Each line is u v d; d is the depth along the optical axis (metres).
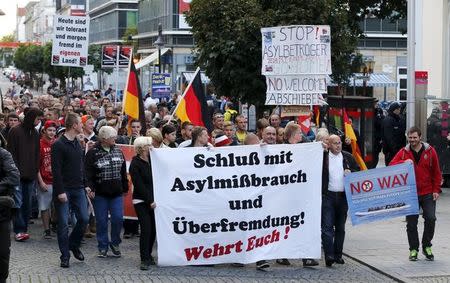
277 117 15.20
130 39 74.31
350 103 18.22
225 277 10.64
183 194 11.02
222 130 15.30
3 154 8.84
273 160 11.26
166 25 62.75
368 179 11.46
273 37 15.59
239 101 22.67
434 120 20.88
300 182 11.37
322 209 11.48
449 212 16.88
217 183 11.09
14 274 10.59
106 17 90.94
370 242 13.44
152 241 11.33
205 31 21.53
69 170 11.28
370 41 58.66
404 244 13.26
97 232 11.80
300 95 15.48
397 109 19.45
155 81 33.22
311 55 15.32
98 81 70.88
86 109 20.33
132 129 14.17
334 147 11.47
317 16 21.67
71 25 23.33
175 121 16.42
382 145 20.09
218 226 11.12
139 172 11.04
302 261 11.95
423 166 11.81
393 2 35.19
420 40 25.06
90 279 10.34
